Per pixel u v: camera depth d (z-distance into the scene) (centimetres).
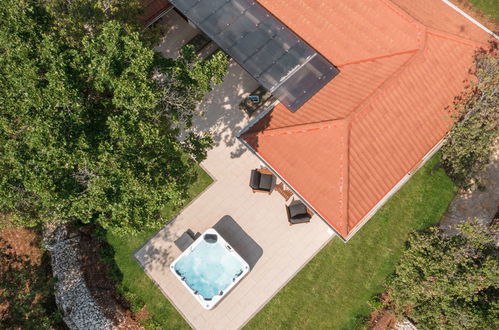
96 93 1706
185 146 1900
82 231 2456
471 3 3047
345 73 2244
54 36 1600
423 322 2108
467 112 2186
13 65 1490
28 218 1642
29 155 1453
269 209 2508
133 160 1588
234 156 2625
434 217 2480
